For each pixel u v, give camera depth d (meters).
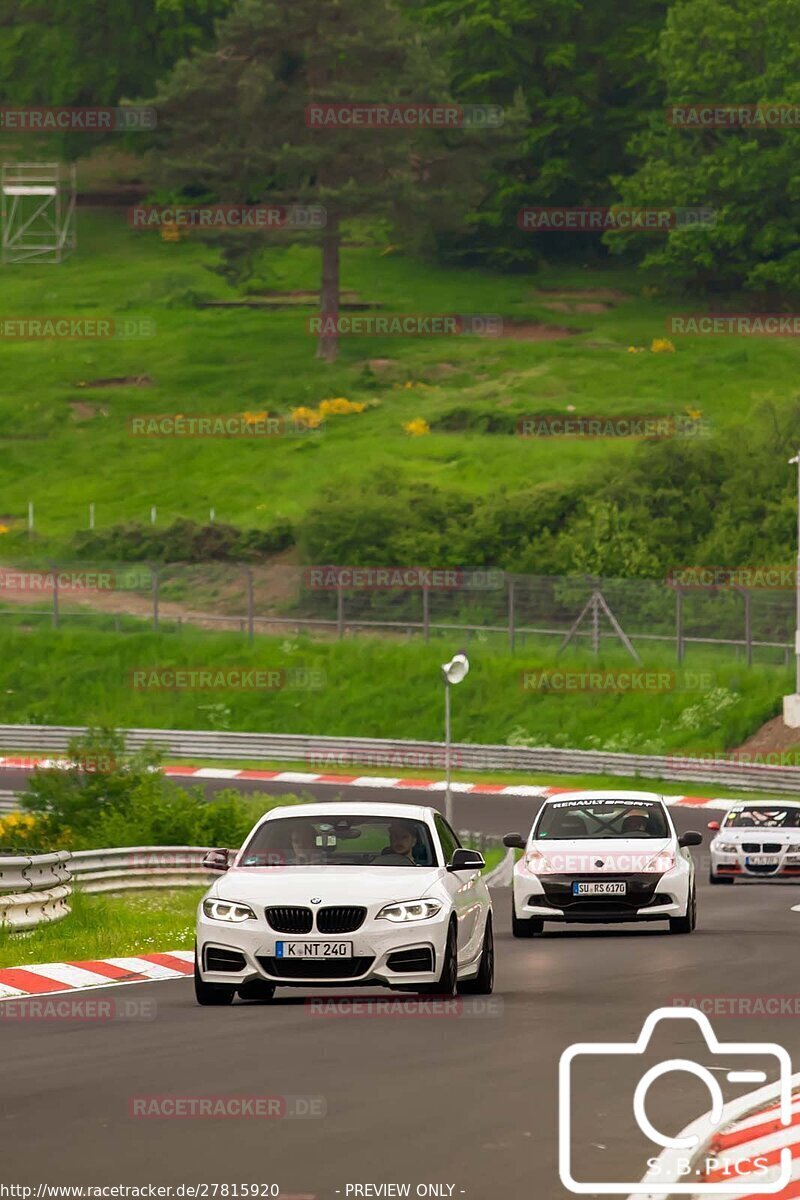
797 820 141.75
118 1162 34.00
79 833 138.38
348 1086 42.56
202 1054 47.97
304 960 58.81
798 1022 54.38
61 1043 50.50
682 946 82.56
